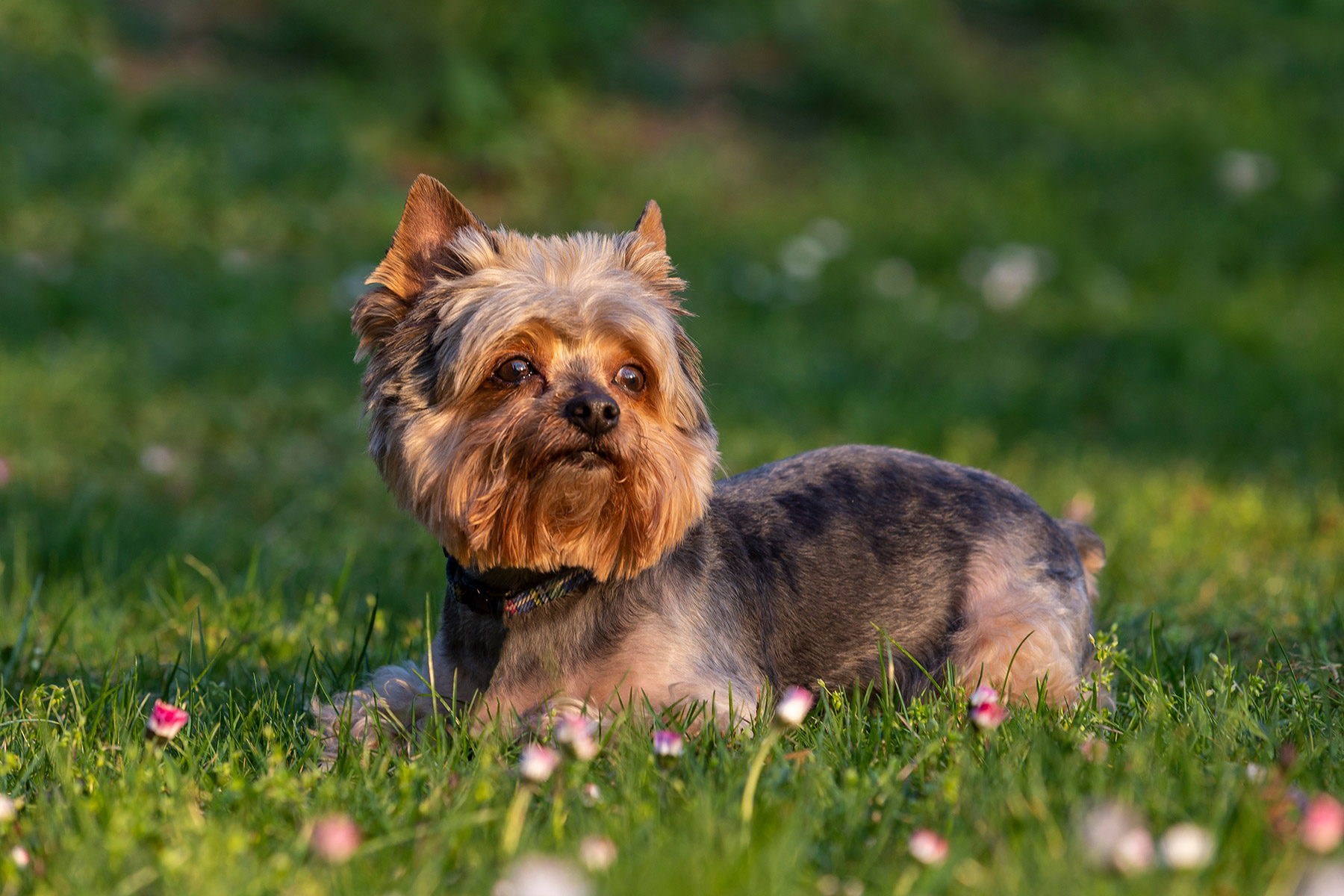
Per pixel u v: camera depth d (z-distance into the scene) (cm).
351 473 1192
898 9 2959
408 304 616
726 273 2033
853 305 1975
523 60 2486
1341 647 698
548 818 427
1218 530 1052
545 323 571
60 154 1950
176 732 488
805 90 2672
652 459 571
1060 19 3138
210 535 988
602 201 2261
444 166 2281
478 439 564
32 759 513
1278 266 2173
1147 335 1847
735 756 490
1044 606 648
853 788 440
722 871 357
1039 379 1673
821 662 636
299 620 799
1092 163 2502
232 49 2453
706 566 615
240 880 367
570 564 575
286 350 1584
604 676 576
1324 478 1238
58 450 1216
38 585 762
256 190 2028
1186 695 567
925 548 659
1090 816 379
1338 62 3000
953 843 393
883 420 1442
